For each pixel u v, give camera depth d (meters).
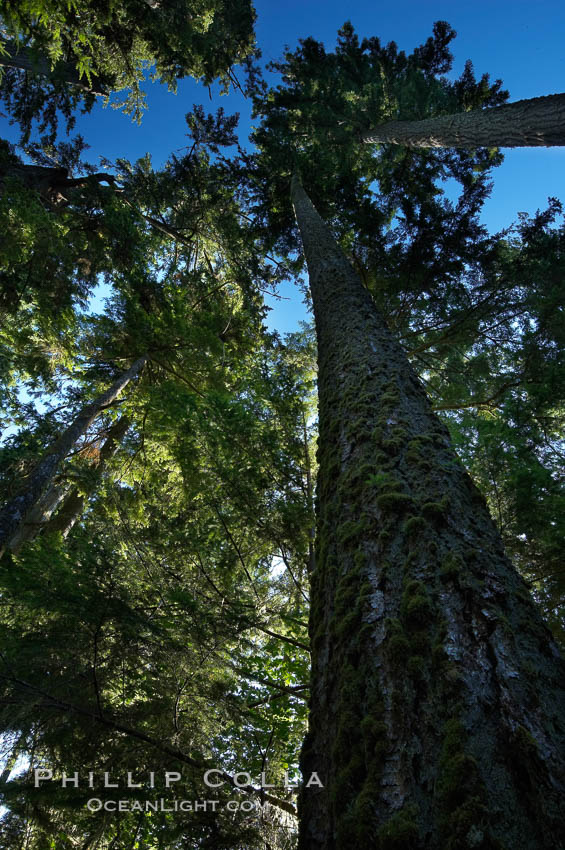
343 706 1.28
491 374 6.29
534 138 5.59
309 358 9.97
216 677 3.25
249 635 3.65
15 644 2.38
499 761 0.94
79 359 9.23
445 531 1.57
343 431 2.48
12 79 12.70
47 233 7.74
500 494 3.12
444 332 6.56
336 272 4.89
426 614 1.31
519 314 6.06
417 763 1.03
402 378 2.71
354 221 7.35
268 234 11.43
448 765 0.96
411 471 1.91
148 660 2.74
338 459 2.31
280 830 2.66
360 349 3.17
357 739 1.18
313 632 1.88
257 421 4.52
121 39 10.84
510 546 3.13
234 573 4.05
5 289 8.16
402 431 2.18
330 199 8.88
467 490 1.80
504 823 0.84
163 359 9.04
